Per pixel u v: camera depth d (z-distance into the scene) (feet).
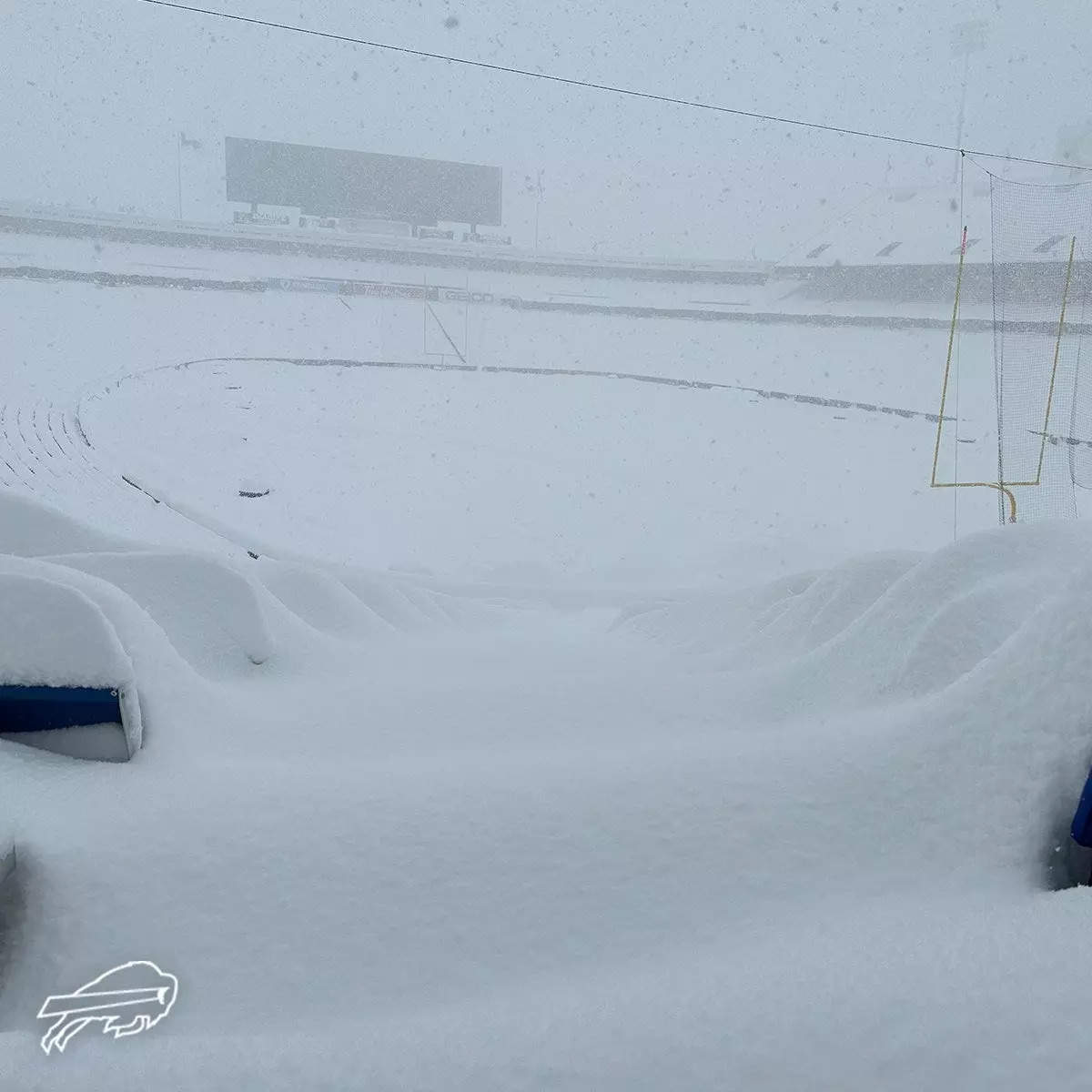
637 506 65.36
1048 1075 3.68
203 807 5.83
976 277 142.92
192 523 47.65
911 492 71.72
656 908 5.29
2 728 6.63
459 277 169.68
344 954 5.06
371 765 6.82
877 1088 3.75
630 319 159.74
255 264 156.87
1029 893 5.14
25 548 11.51
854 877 5.45
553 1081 3.86
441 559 50.62
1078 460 45.44
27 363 91.56
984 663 6.38
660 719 8.46
